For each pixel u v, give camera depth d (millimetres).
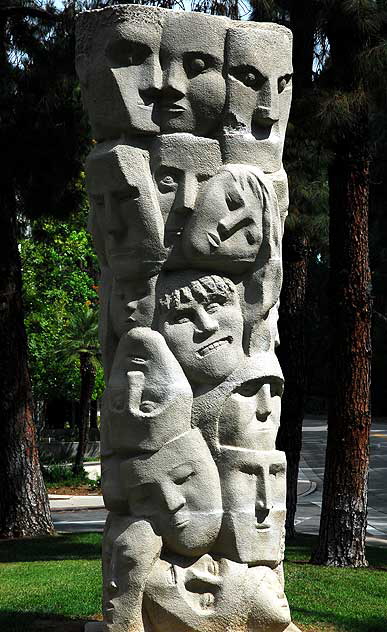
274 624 6375
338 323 12219
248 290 6602
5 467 14609
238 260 6504
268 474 6496
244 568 6371
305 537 15367
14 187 14766
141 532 6273
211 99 6508
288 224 12750
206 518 6297
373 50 11516
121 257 6562
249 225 6504
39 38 14086
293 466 14570
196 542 6281
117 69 6461
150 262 6477
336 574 11086
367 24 11586
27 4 14180
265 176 6633
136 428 6328
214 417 6402
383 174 25516
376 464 29938
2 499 14633
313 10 12344
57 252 26047
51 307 27500
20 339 14711
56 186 14375
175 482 6305
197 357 6406
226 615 6266
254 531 6402
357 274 12141
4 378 14625
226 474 6410
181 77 6480
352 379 12156
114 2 12508
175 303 6445
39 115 13695
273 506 6523
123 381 6453
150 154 6527
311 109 11625
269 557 6453
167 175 6496
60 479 27109
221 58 6543
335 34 12000
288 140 11852
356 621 8461
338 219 12211
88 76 6617
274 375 6562
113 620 6254
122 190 6457
